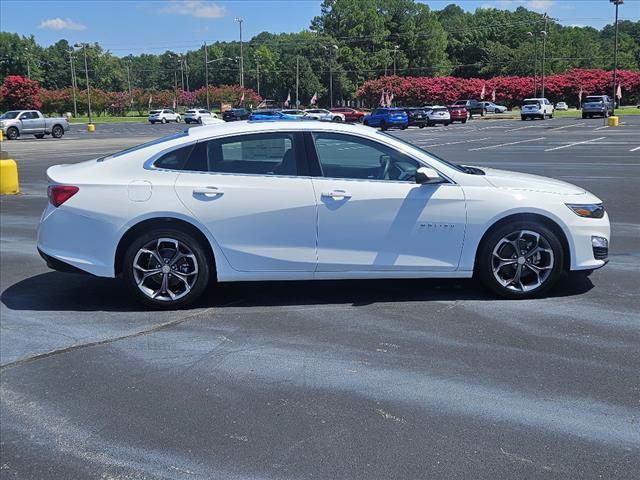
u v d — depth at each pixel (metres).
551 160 19.67
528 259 5.73
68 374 4.40
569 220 5.68
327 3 125.88
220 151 5.62
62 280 6.79
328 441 3.47
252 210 5.50
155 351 4.77
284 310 5.65
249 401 3.95
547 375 4.22
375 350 4.70
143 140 37.75
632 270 6.77
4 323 5.44
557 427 3.56
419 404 3.86
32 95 77.81
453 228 5.59
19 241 8.76
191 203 5.48
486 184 5.67
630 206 10.87
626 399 3.87
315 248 5.57
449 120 54.59
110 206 5.48
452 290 6.12
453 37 136.38
